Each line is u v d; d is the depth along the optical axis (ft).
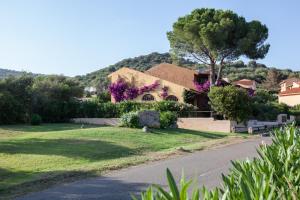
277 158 17.43
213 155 66.28
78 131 88.63
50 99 138.10
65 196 37.17
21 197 37.17
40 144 70.69
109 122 128.06
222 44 145.38
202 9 159.43
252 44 151.43
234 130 118.93
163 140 86.07
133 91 161.79
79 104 138.62
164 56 383.24
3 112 123.75
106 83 266.98
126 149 71.10
